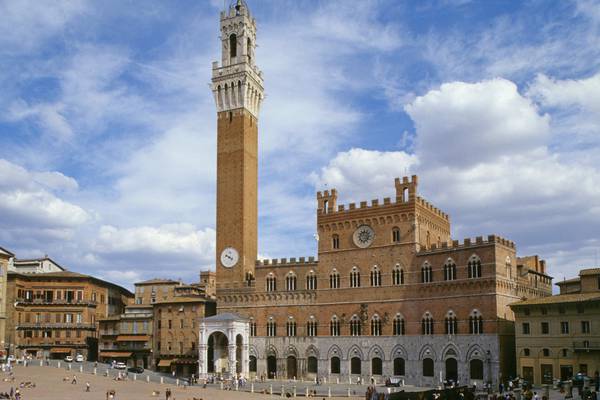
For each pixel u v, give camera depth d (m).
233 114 169.00
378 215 144.25
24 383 114.88
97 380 130.25
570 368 113.56
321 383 140.00
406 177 142.00
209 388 131.75
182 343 166.25
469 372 126.00
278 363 152.12
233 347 148.12
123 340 174.12
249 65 171.00
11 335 170.75
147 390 119.62
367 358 140.38
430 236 146.62
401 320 137.38
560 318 116.12
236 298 160.00
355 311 143.88
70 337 178.38
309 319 150.12
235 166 166.25
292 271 154.38
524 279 137.50
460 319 128.62
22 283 177.38
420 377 132.62
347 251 147.50
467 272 129.12
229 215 164.75
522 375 119.25
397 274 139.75
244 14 172.25
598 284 120.50
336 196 152.12
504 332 125.00
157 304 170.75
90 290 184.62
